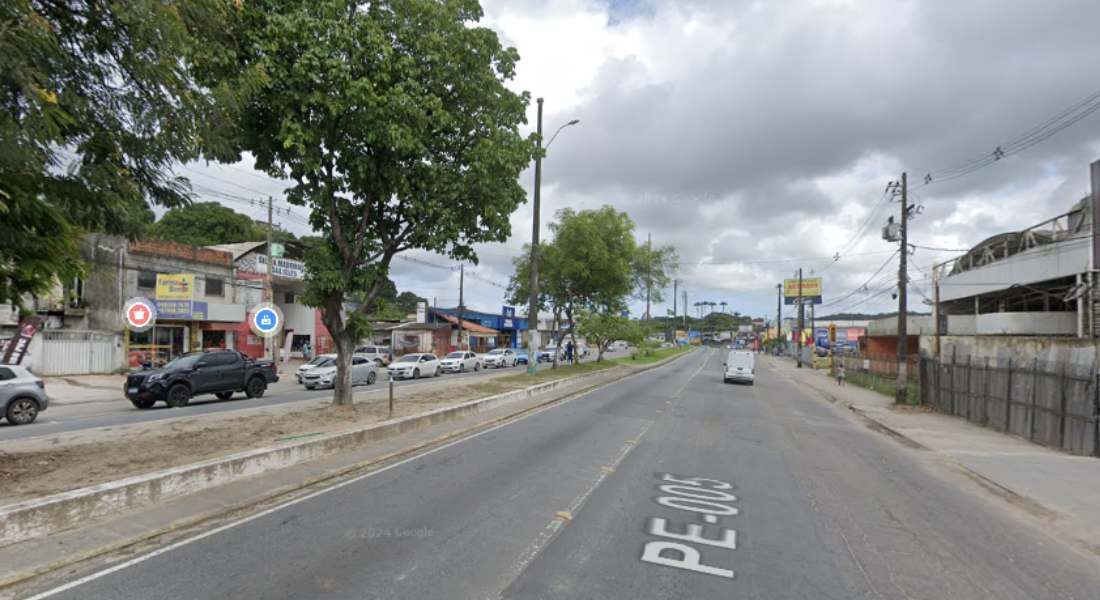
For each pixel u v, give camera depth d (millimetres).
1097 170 17047
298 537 5531
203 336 32062
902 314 21469
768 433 13578
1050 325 22078
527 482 7879
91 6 5203
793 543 5770
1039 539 6352
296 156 10469
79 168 5477
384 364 40688
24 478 6621
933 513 7207
